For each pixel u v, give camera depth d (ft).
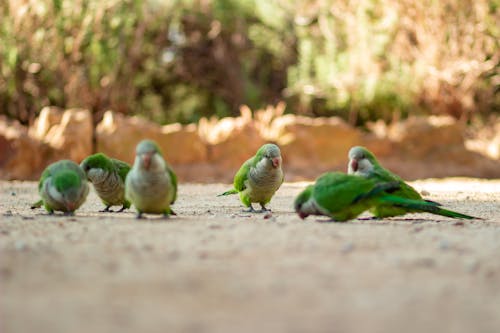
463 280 18.66
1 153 88.12
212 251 22.54
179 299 16.47
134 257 21.50
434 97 105.40
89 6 99.81
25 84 105.70
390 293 17.15
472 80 102.32
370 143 98.22
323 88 110.83
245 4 120.67
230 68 128.57
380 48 102.37
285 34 123.65
